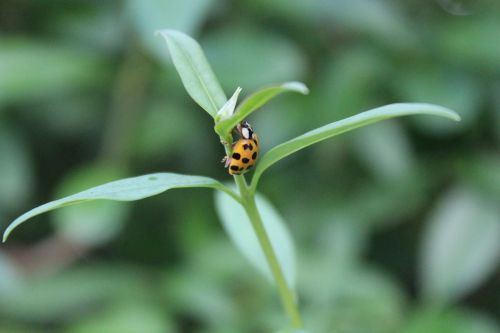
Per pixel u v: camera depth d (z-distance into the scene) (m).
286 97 0.35
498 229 0.35
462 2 0.37
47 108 0.38
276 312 0.35
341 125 0.21
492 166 0.37
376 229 0.40
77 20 0.37
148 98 0.37
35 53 0.34
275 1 0.34
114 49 0.37
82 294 0.36
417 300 0.41
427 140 0.39
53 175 0.41
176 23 0.30
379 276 0.37
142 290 0.37
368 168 0.38
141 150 0.36
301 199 0.38
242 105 0.21
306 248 0.37
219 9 0.36
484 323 0.35
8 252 0.38
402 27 0.34
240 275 0.37
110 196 0.21
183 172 0.39
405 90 0.35
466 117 0.34
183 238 0.38
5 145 0.36
